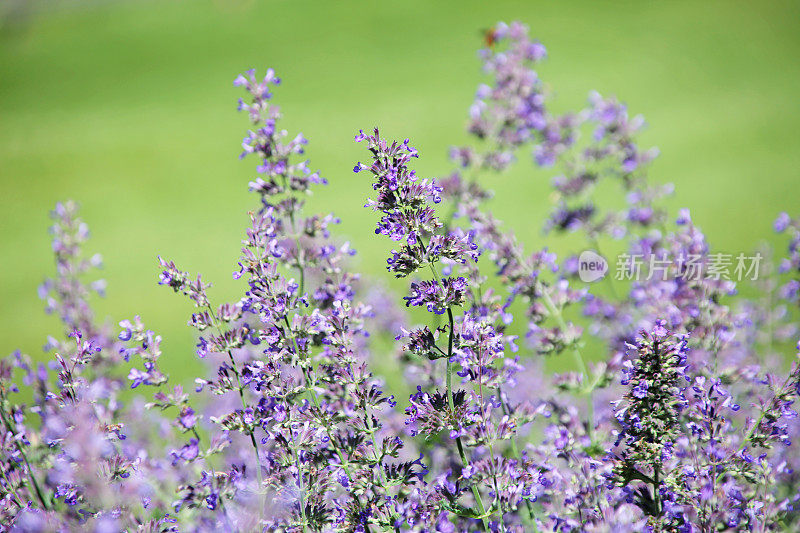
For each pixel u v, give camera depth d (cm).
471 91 2091
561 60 2250
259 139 276
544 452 271
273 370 254
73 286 352
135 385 244
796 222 342
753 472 250
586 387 289
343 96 2230
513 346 264
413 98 2100
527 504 259
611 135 414
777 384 265
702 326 300
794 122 1475
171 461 249
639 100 1831
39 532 229
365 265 921
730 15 2369
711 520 240
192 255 1248
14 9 3600
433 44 2628
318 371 262
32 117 2475
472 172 433
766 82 1800
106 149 2064
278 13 3209
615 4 2708
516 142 430
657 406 250
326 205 1300
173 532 241
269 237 259
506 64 429
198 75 2703
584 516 250
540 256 318
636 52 2208
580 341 308
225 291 1002
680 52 2136
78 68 2919
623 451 253
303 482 252
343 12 3125
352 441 260
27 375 278
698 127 1555
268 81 281
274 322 259
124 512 237
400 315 416
